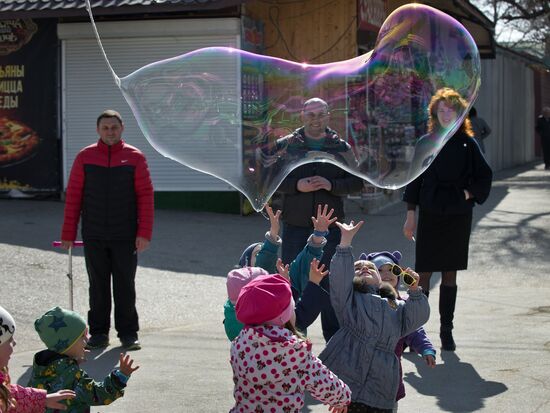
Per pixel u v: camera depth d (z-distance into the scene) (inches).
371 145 257.4
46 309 322.7
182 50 563.2
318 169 251.8
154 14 562.3
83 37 571.5
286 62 259.8
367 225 553.0
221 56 255.8
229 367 256.1
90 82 579.8
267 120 256.5
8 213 535.2
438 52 255.6
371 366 172.4
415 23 258.1
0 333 142.3
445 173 271.1
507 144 1202.0
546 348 274.8
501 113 1157.1
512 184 888.9
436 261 271.1
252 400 151.3
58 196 591.2
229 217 560.7
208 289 367.6
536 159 1459.2
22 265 381.4
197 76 255.8
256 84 257.6
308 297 175.8
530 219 593.9
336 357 174.2
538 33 1155.9
